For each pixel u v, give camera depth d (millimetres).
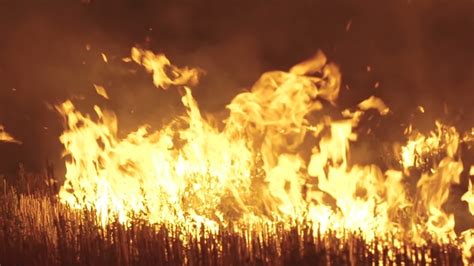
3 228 9391
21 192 12234
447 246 8211
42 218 9711
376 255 8141
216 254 8391
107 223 9188
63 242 8945
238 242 8430
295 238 8367
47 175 12461
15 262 9016
